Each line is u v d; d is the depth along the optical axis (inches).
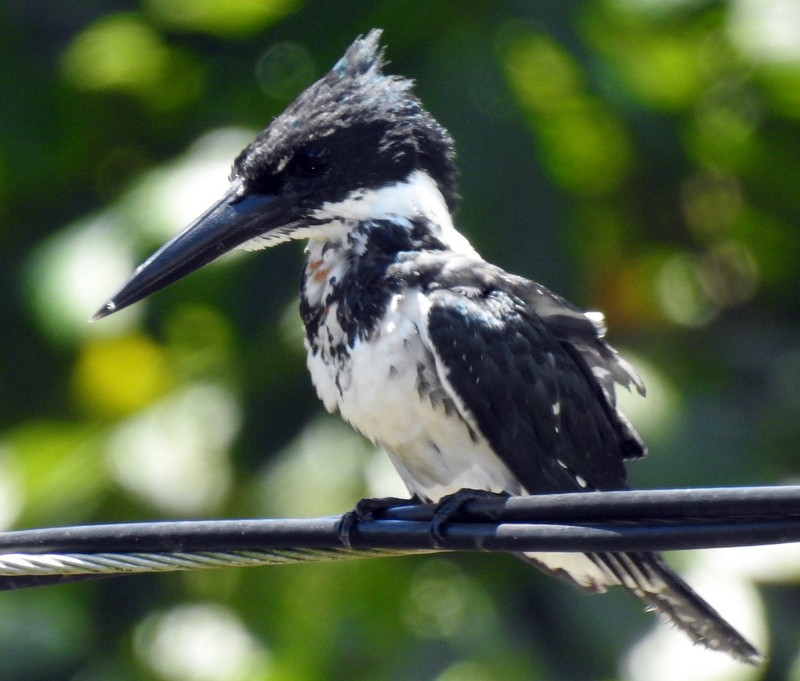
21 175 524.4
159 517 470.0
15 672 470.0
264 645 468.8
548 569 350.6
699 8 490.9
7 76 527.2
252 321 473.7
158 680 473.1
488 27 471.8
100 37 528.1
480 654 462.3
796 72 491.8
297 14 502.6
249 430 474.0
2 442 501.7
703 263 538.3
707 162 522.6
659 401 464.1
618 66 491.8
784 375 506.0
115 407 504.7
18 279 511.2
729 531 241.8
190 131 515.2
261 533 267.4
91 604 491.2
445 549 263.7
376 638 465.4
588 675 456.4
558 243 459.8
